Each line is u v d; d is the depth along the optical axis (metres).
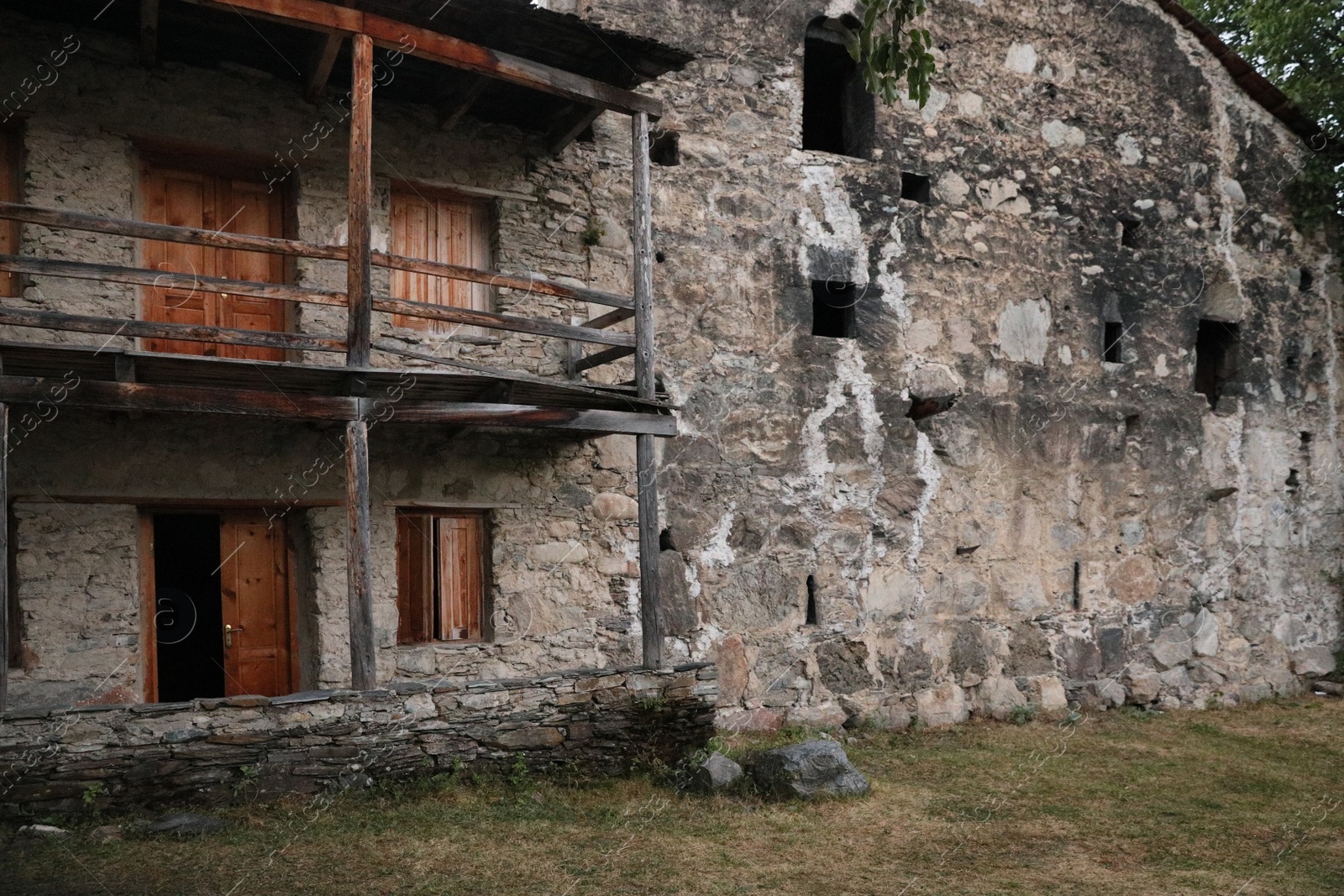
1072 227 10.47
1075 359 10.38
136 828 5.16
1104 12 10.83
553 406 7.02
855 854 5.59
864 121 9.59
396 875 4.83
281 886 4.61
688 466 8.49
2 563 5.23
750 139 8.95
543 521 7.81
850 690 9.04
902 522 9.41
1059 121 10.50
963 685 9.62
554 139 7.91
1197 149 11.29
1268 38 11.80
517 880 4.88
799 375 9.02
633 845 5.48
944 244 9.77
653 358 7.07
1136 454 10.68
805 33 9.34
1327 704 10.98
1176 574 10.84
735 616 8.60
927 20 9.80
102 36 6.46
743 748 7.86
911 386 9.52
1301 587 11.65
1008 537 9.95
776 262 8.98
